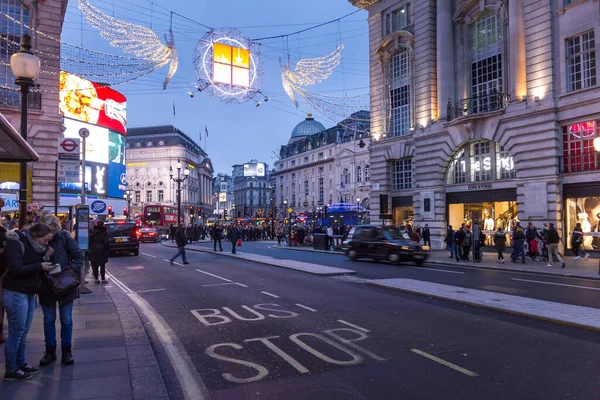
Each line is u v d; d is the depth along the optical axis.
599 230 20.44
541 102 22.31
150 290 12.38
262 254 26.62
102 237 13.82
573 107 21.17
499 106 24.64
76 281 5.45
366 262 20.27
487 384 5.01
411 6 30.48
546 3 22.27
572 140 21.53
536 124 22.50
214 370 5.64
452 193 27.61
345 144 80.00
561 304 9.30
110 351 6.05
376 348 6.46
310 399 4.66
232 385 5.11
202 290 12.16
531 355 6.05
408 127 31.05
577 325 7.54
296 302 10.12
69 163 13.31
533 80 22.77
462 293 10.72
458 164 27.53
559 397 4.62
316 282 13.43
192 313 9.12
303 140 97.19
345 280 13.87
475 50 27.00
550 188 21.84
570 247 21.52
